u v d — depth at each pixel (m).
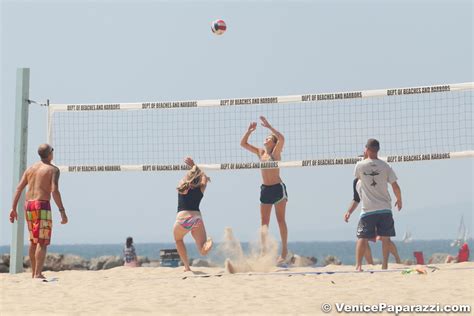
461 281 9.66
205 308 7.91
